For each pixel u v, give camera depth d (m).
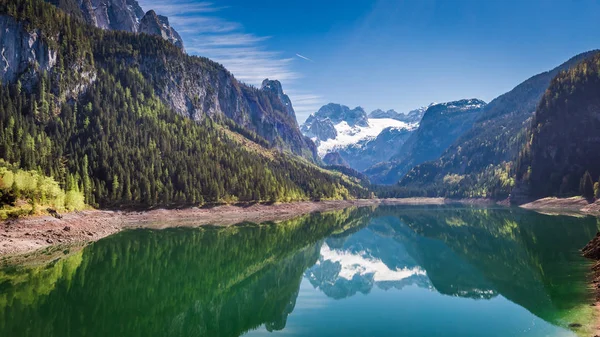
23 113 177.25
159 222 144.12
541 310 41.88
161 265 72.31
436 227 145.88
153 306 49.00
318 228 147.50
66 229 96.69
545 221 134.62
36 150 143.50
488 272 67.31
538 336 34.72
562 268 61.69
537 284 54.94
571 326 36.38
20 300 48.62
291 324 40.91
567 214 159.62
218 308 49.53
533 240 94.25
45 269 64.50
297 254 94.38
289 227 143.50
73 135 174.62
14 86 187.25
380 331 38.16
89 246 88.12
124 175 152.75
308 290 58.88
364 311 45.59
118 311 46.47
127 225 131.62
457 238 115.12
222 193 182.25
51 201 107.19
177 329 41.22
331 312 45.25
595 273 55.69
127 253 81.56
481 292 53.75
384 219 184.50
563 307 42.28
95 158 158.25
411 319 41.94
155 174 168.75
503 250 87.69
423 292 55.09
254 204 195.50
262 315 45.88
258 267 75.62
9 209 90.81
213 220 157.12
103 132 178.50
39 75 195.88
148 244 93.88
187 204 167.38
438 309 45.56
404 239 123.00
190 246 93.12
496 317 41.47
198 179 180.12
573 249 78.31
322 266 82.50
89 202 136.88
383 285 61.19
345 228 151.50
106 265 69.81
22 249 79.25
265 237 115.00
